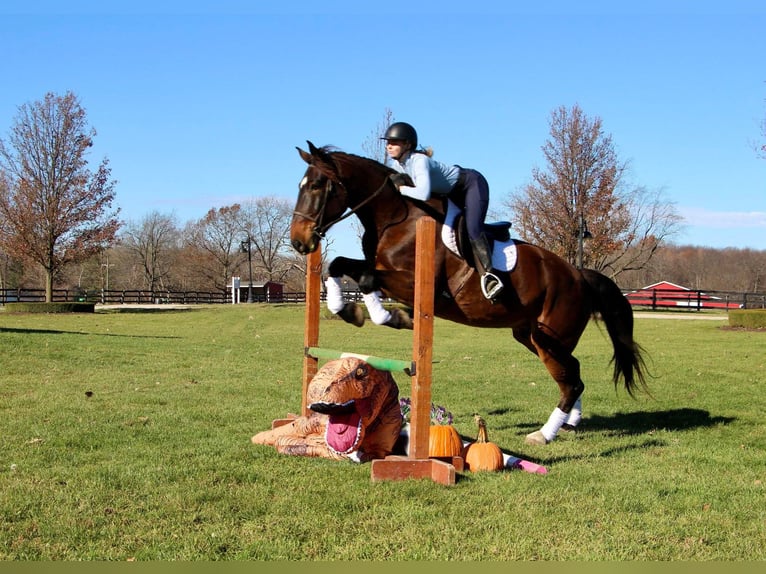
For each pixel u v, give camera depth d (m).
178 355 13.92
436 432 5.50
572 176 36.72
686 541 4.04
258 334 21.48
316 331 6.29
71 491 4.62
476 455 5.49
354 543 3.86
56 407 7.76
